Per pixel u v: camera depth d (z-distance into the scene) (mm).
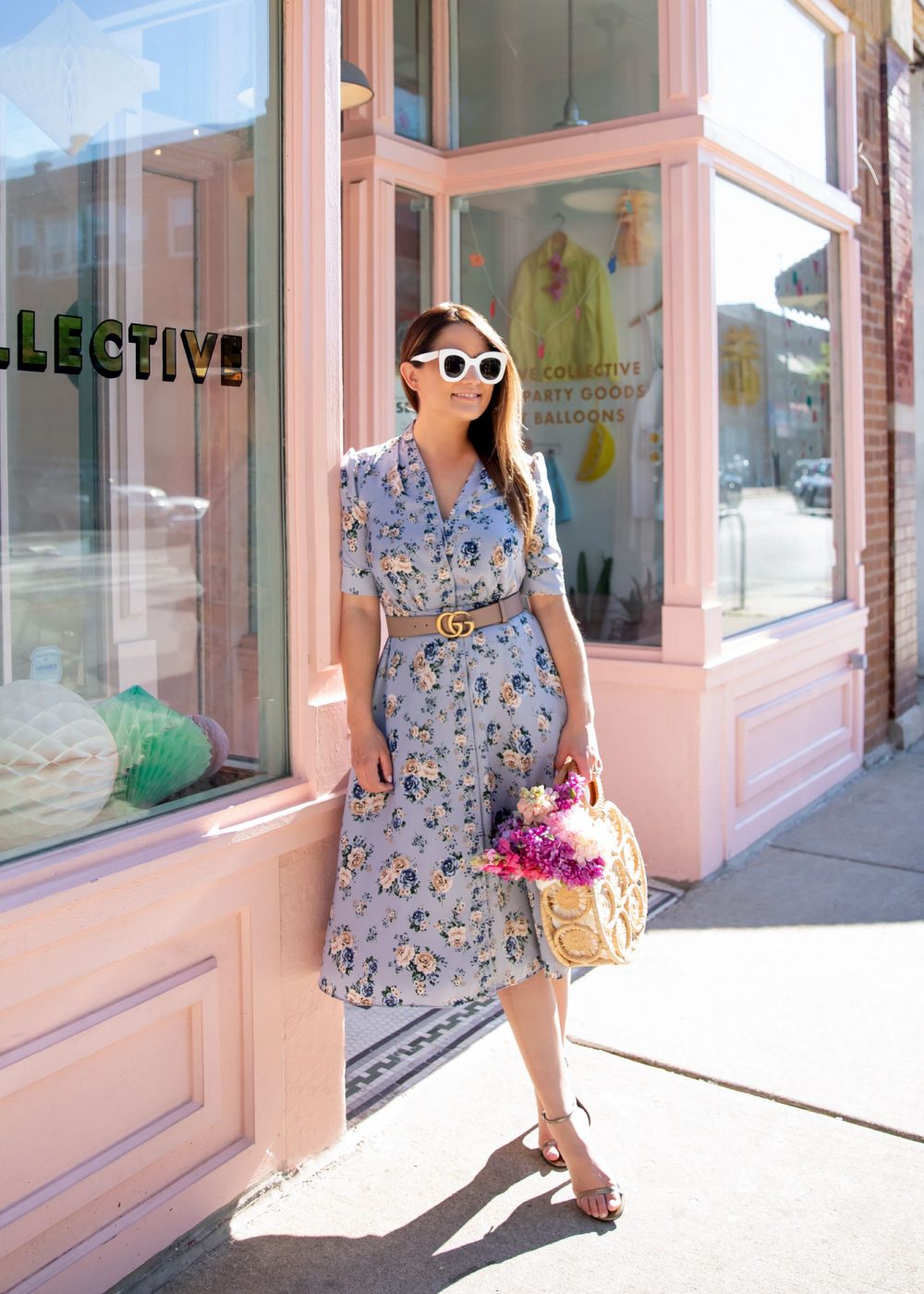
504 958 2559
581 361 4828
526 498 2633
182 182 2611
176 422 2637
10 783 2180
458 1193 2670
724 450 4934
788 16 5508
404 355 2639
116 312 2518
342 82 3918
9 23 2285
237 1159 2543
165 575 2580
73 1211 2184
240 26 2598
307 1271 2398
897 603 6969
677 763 4672
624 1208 2609
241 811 2492
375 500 2641
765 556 5355
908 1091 3123
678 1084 3162
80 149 2434
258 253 2588
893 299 6781
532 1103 3062
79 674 2455
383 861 2586
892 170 6727
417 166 4703
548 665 2678
